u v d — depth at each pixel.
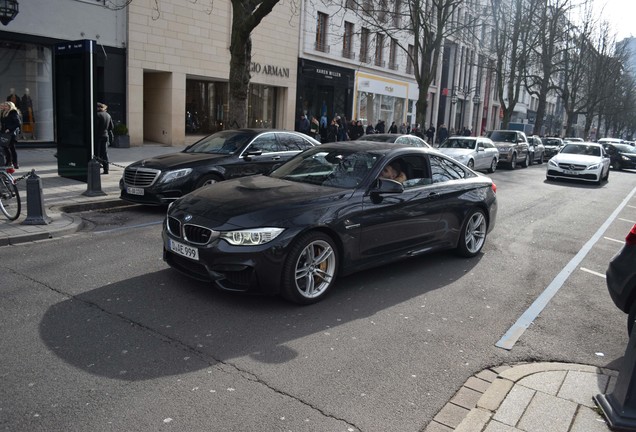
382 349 4.27
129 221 8.60
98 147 12.84
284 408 3.32
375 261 5.71
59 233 7.40
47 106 18.06
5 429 2.96
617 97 59.47
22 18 16.67
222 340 4.25
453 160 7.14
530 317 5.19
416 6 23.22
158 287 5.39
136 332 4.32
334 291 5.60
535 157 28.80
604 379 3.77
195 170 9.06
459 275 6.45
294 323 4.67
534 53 38.56
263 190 5.43
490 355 4.28
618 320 5.24
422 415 3.35
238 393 3.46
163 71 21.23
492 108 58.50
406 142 16.52
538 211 11.98
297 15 27.27
